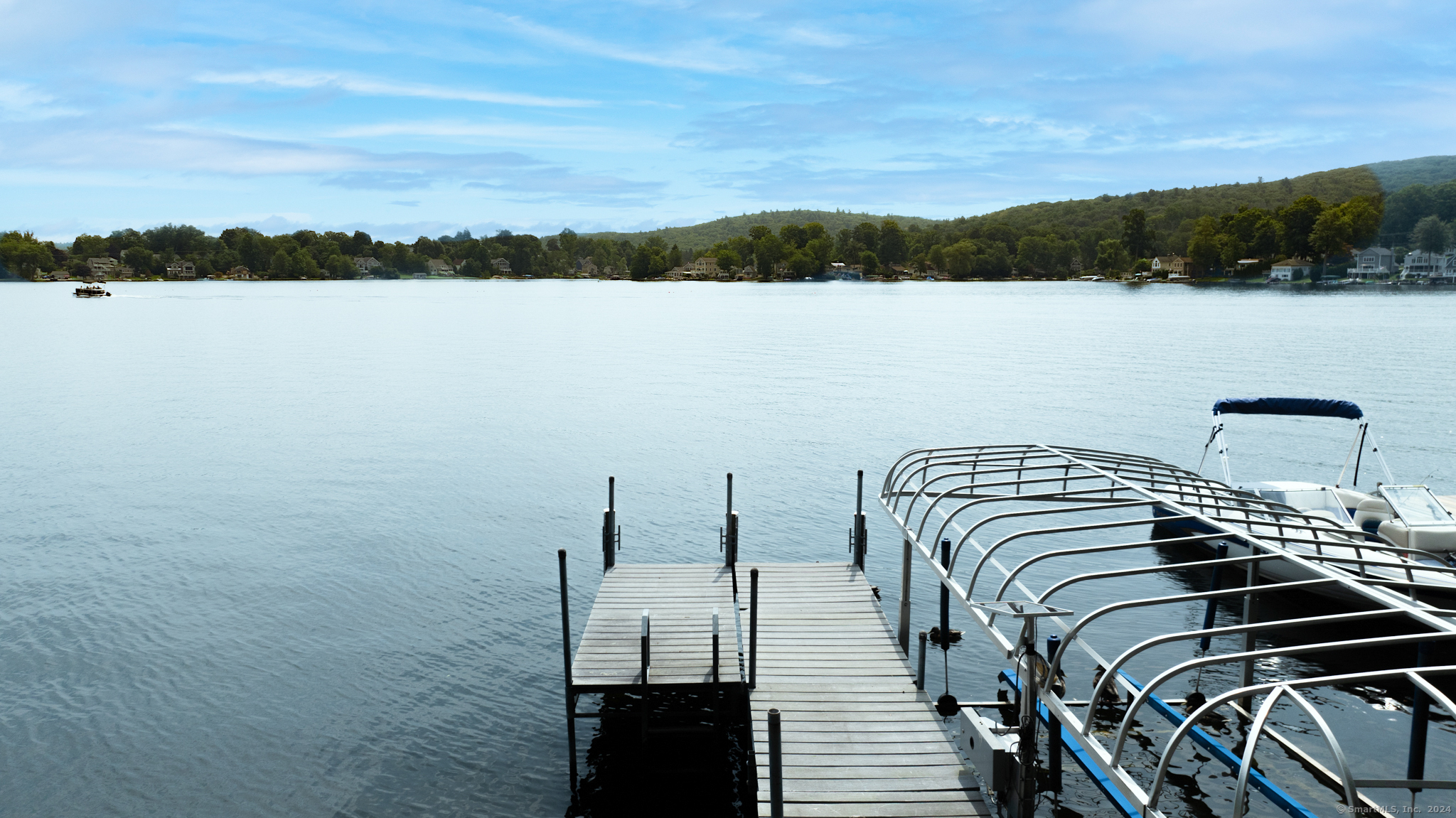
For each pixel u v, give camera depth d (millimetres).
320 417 40594
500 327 101750
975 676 15312
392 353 70688
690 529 23531
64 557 21359
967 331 90125
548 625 17422
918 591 19266
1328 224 173750
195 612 18000
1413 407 40938
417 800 11898
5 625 17344
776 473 29344
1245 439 34469
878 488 27453
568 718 12594
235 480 28906
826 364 61438
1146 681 15062
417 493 27250
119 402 45531
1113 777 7355
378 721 13836
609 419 39562
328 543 22391
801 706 12477
